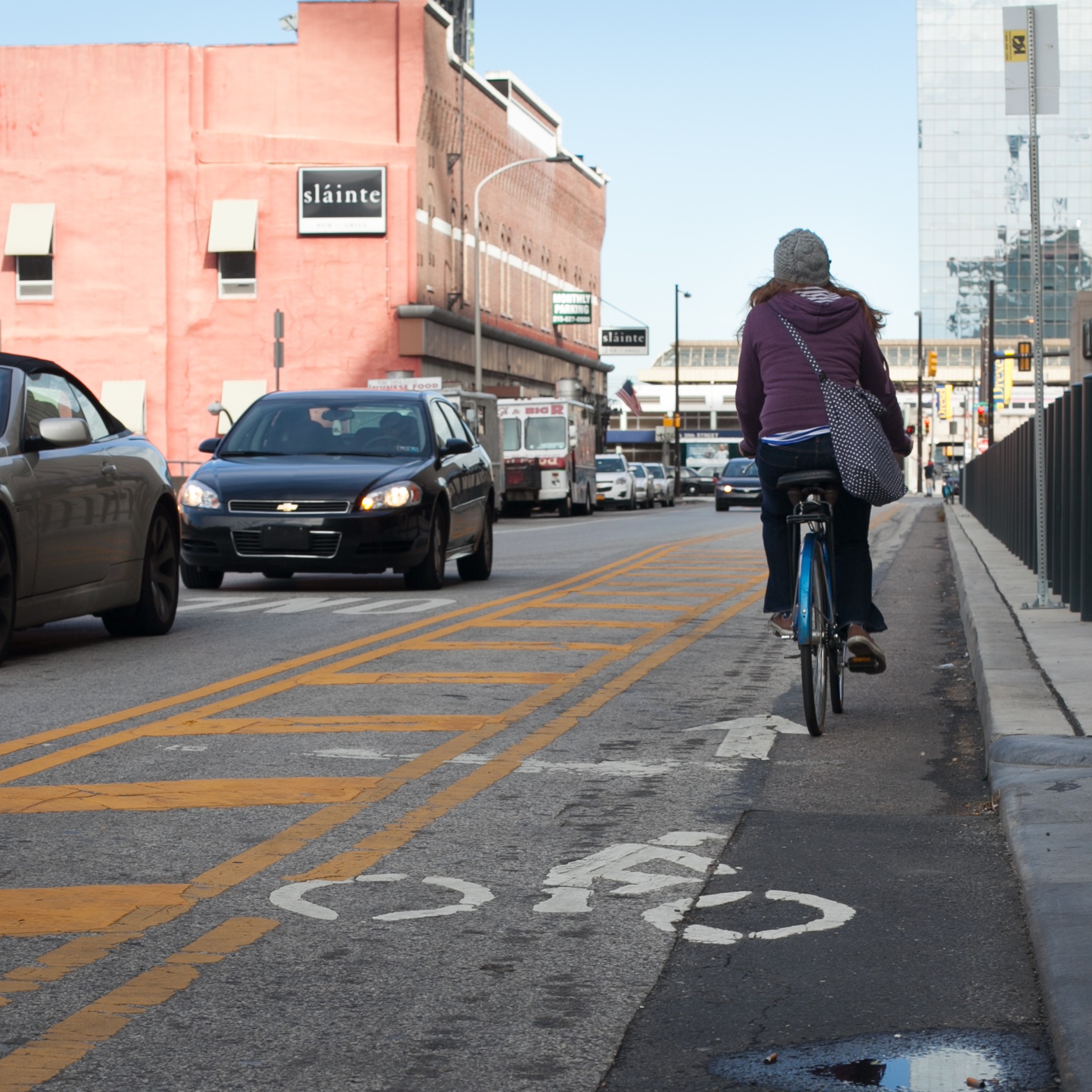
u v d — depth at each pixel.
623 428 163.75
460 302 56.78
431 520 16.16
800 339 7.67
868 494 7.58
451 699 9.02
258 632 12.38
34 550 10.12
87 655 10.95
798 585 7.77
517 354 66.12
